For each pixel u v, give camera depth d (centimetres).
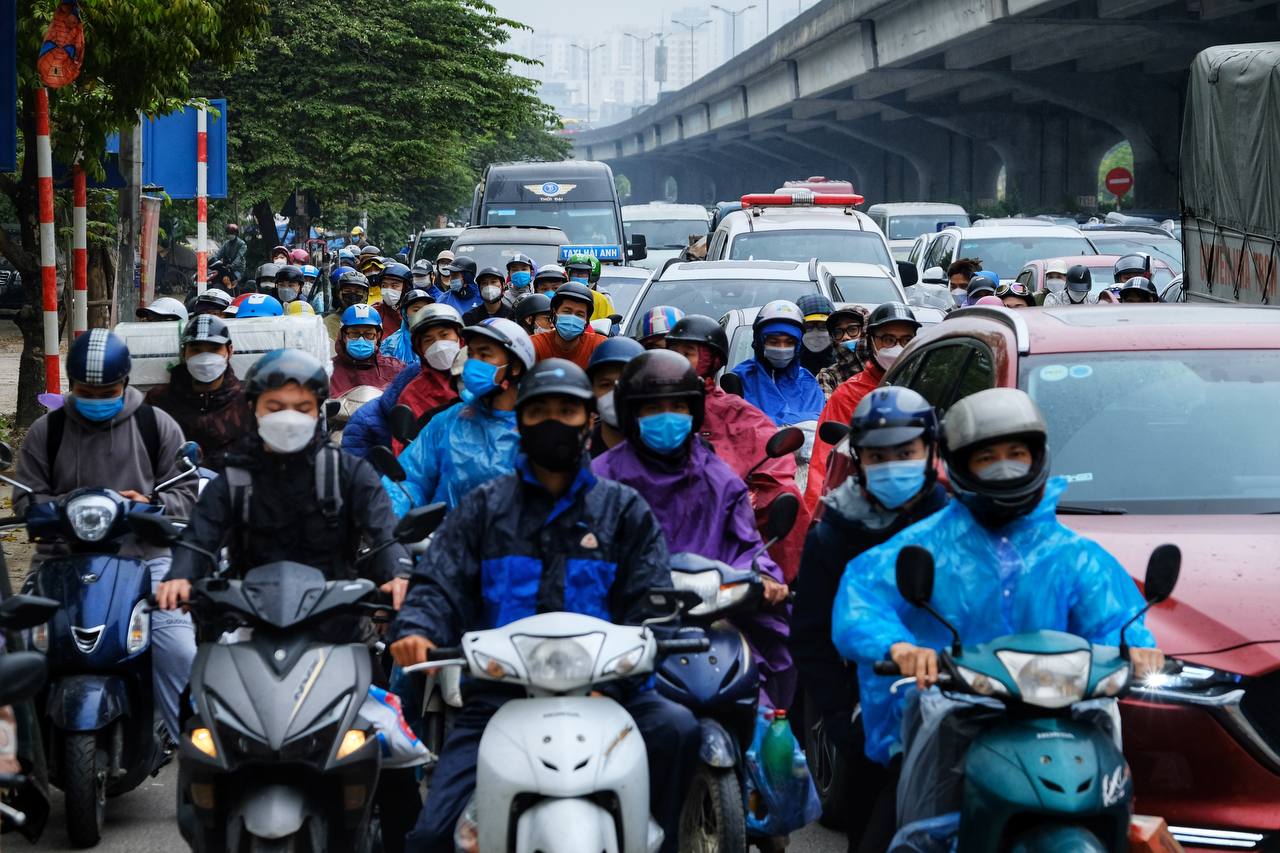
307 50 5600
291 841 721
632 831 650
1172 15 7231
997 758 609
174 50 2203
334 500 806
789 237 3056
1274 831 757
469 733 704
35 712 902
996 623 682
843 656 710
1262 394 960
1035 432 654
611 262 4497
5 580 884
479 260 3856
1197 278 2353
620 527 723
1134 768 770
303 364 794
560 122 8638
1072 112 11031
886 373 1189
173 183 3506
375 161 5647
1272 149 2014
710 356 1091
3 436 2477
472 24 5834
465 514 719
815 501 1120
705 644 696
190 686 741
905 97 11250
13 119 1969
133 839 1000
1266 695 767
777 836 820
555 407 696
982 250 3569
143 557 1046
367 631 842
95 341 1016
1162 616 793
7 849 976
